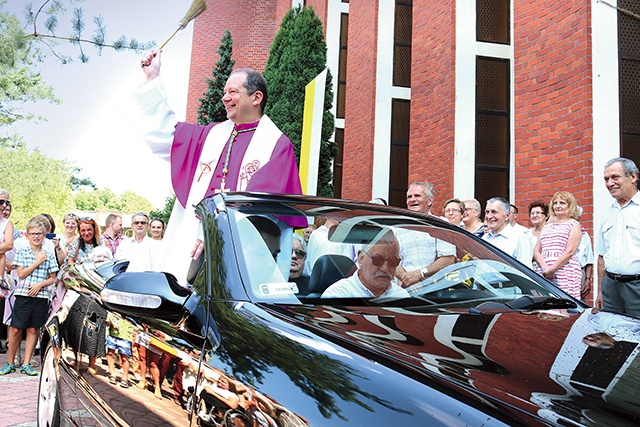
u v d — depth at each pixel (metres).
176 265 3.68
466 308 2.38
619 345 1.84
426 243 2.75
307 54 11.73
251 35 23.05
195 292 2.31
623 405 1.41
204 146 3.95
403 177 13.39
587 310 2.44
